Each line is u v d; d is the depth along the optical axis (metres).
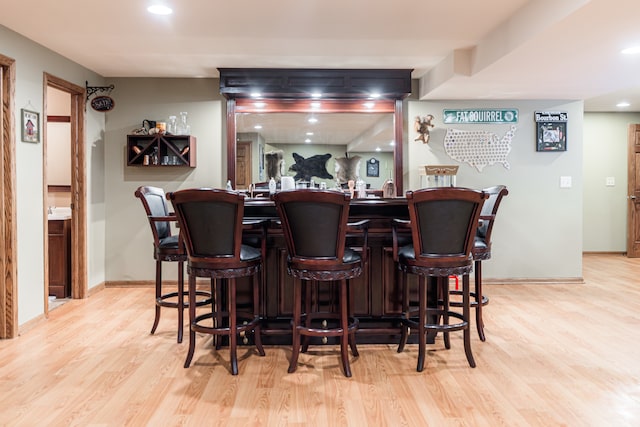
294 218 2.59
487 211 3.43
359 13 3.20
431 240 2.66
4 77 3.38
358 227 2.81
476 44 3.90
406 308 3.02
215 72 4.83
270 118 5.09
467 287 2.80
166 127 5.03
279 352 3.10
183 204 2.62
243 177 5.07
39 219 3.75
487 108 5.21
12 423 2.13
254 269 2.80
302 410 2.27
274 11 3.15
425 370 2.77
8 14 3.16
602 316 3.90
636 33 2.91
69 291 4.62
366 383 2.59
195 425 2.13
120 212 5.08
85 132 4.59
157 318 3.45
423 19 3.31
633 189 6.96
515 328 3.59
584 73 3.95
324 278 2.61
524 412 2.24
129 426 2.11
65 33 3.55
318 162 5.16
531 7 2.99
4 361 2.90
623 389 2.49
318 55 4.24
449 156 5.23
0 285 3.32
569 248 5.31
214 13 3.18
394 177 5.17
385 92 4.80
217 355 3.04
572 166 5.29
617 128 7.08
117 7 3.07
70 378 2.65
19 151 3.49
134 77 5.02
